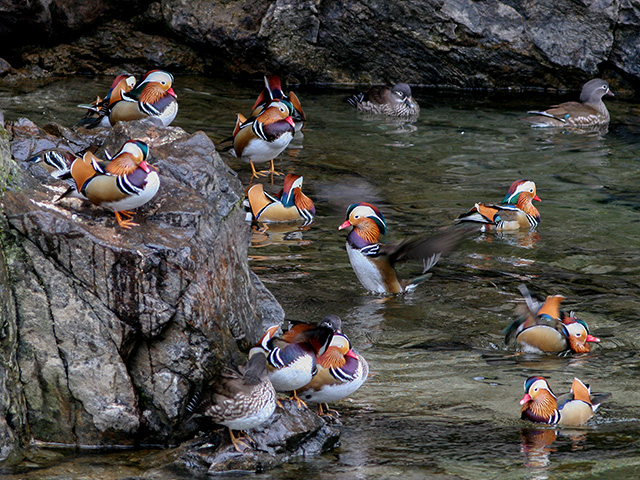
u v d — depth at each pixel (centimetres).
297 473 752
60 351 800
